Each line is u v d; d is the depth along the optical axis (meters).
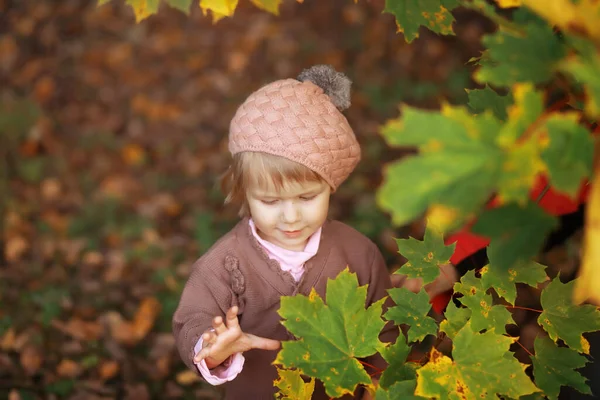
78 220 3.79
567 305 1.43
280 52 5.09
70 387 2.80
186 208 3.89
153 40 5.30
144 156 4.28
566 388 1.83
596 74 0.87
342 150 1.67
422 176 0.85
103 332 3.07
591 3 0.92
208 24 5.41
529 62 0.99
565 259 2.92
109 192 4.00
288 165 1.60
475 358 1.30
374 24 5.19
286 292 1.80
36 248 3.59
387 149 4.09
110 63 5.09
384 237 3.47
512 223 0.93
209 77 4.95
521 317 2.73
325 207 1.71
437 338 1.53
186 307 1.77
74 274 3.43
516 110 0.89
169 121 4.58
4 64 5.05
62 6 5.60
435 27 1.47
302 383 1.45
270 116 1.62
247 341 1.52
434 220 0.85
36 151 4.29
